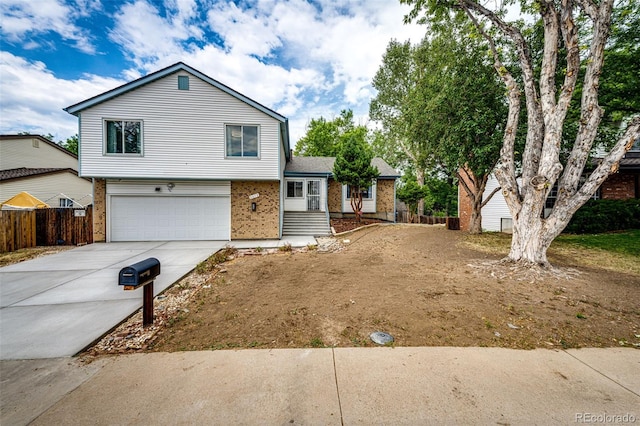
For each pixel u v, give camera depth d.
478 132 8.06
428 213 27.41
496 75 8.16
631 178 11.87
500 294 4.35
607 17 4.98
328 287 4.93
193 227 11.45
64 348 2.95
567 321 3.43
